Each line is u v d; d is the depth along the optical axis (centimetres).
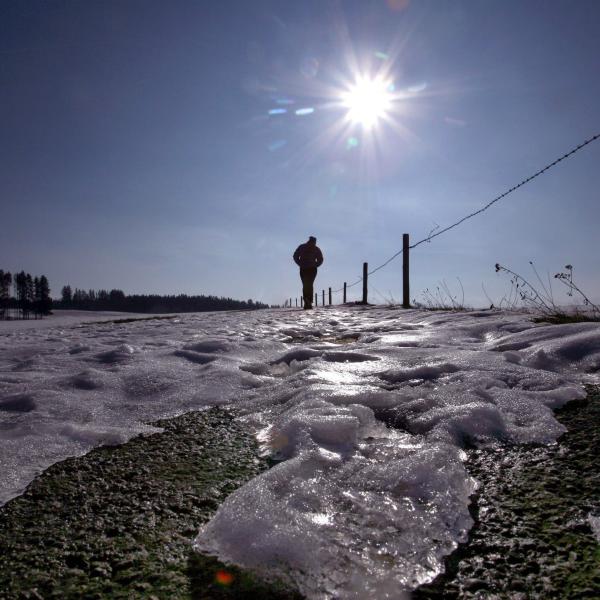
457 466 144
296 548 105
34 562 108
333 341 467
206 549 109
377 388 231
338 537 111
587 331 316
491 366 261
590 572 98
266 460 164
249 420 209
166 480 149
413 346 377
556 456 155
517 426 180
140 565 105
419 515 120
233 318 850
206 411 226
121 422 211
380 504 125
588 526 114
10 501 138
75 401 237
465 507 125
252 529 112
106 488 145
